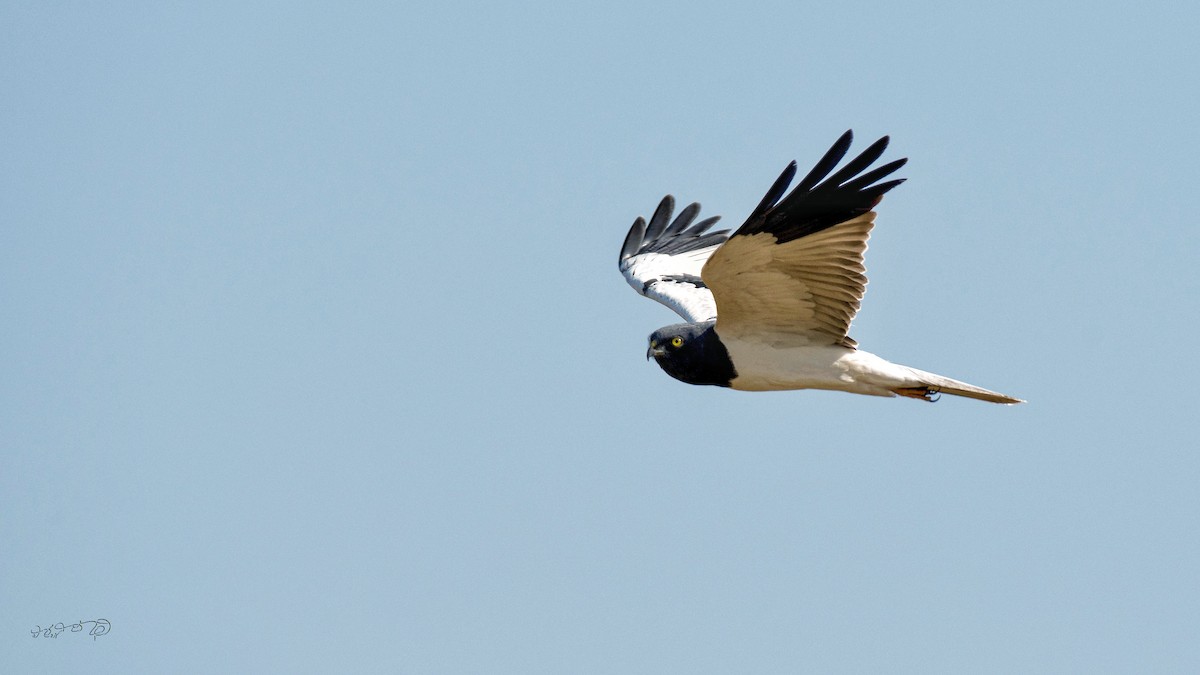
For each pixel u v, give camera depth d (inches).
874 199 492.1
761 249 500.7
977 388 537.6
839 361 542.6
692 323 574.6
